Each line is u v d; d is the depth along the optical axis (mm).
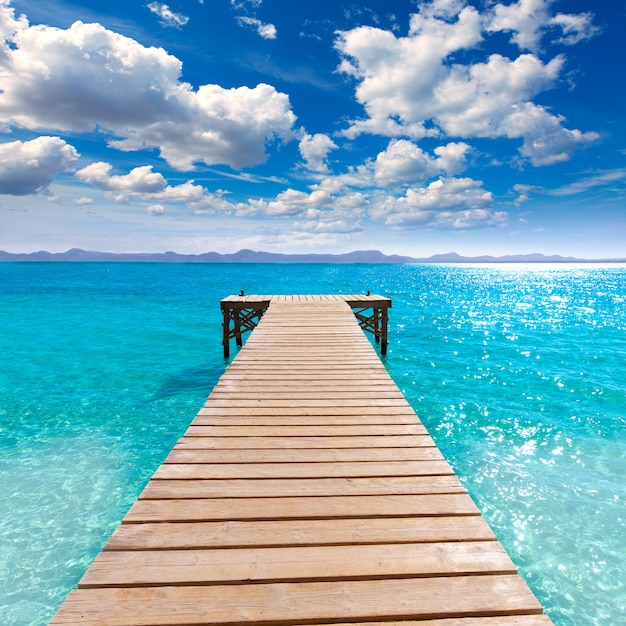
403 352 15938
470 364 13984
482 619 2188
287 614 2184
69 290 47906
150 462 7184
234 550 2664
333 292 49156
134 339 18547
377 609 2219
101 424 8797
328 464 3848
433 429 8523
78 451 7578
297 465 3824
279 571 2471
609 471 6855
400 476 3641
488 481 6566
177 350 16234
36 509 5832
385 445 4254
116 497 6141
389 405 5402
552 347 16906
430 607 2229
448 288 61406
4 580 4621
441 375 12586
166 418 9148
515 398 10430
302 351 8258
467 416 9227
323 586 2379
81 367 13516
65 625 2107
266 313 12648
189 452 4082
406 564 2543
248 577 2418
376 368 7113
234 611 2201
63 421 8953
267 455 4023
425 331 20969
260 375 6723
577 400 10273
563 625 4160
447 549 2686
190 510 3094
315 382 6375
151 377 12344
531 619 2191
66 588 4535
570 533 5371
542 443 7887
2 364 13922
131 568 2484
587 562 4898
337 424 4793
